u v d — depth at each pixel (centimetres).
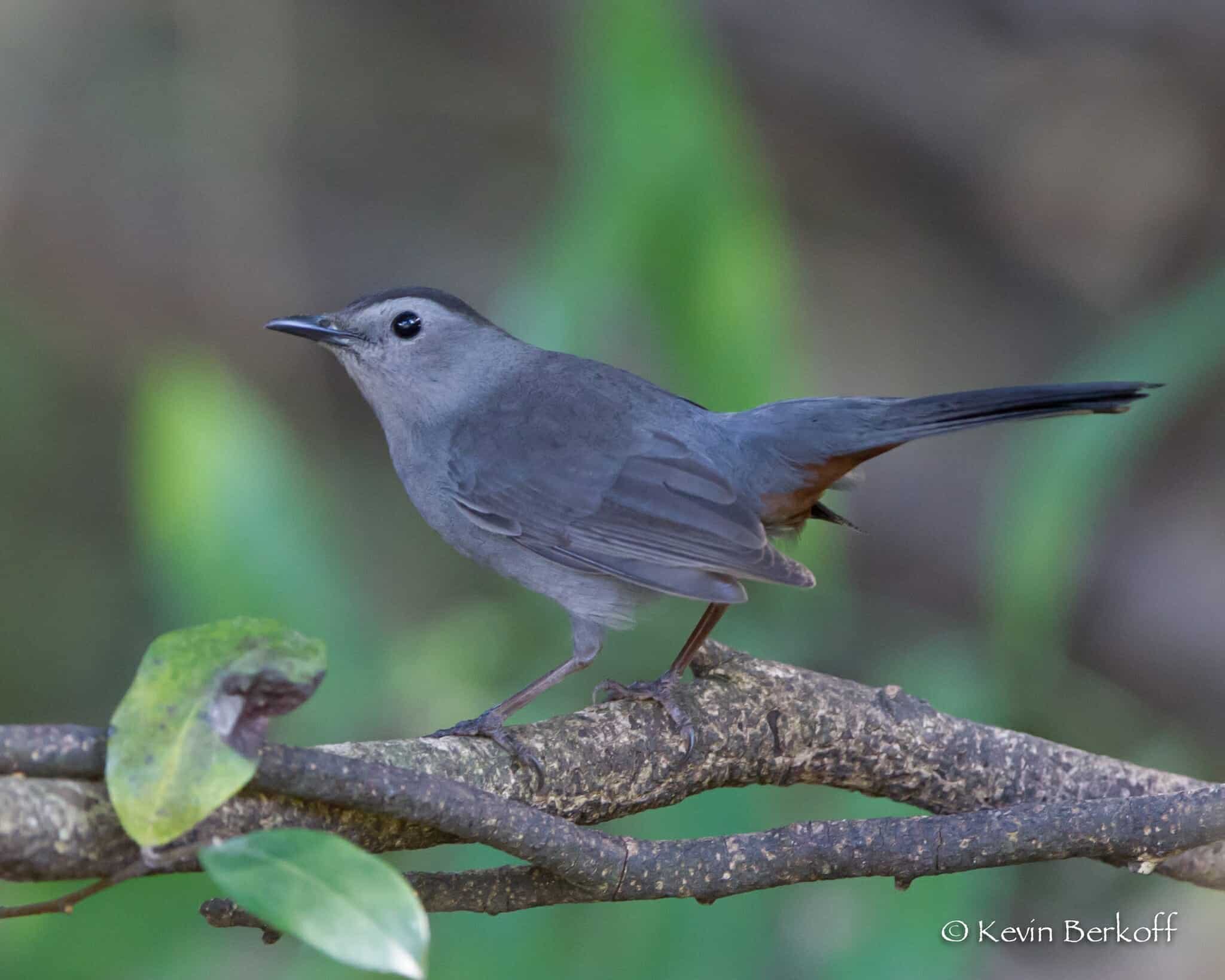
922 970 800
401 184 1689
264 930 575
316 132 1672
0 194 1527
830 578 1023
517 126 1706
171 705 471
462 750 642
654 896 599
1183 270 1491
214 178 1570
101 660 1462
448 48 1670
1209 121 1465
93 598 1494
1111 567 1338
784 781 745
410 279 1634
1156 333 1007
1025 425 1321
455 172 1716
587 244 970
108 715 1430
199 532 912
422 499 945
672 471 855
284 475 936
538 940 802
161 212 1566
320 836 445
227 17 1562
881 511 1416
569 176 1035
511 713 827
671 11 956
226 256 1578
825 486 856
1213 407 1347
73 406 1573
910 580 1417
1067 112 1516
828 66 1526
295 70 1638
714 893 604
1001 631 987
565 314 981
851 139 1573
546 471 879
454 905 606
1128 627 1327
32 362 1558
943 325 1577
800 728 729
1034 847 611
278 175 1609
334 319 951
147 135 1566
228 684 473
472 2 1623
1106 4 1470
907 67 1531
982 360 1555
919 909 816
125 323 1573
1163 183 1496
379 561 1495
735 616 990
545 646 984
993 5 1527
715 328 962
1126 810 609
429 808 540
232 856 438
